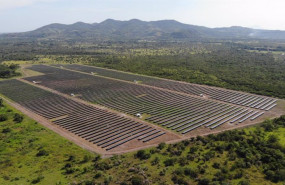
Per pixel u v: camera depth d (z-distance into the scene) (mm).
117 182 57531
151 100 135000
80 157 72062
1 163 67500
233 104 128625
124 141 84000
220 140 82938
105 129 95125
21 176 60938
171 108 121500
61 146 79312
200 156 70500
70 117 108438
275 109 120750
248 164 64938
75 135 89438
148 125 99375
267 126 94812
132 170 63000
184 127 97500
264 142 78312
